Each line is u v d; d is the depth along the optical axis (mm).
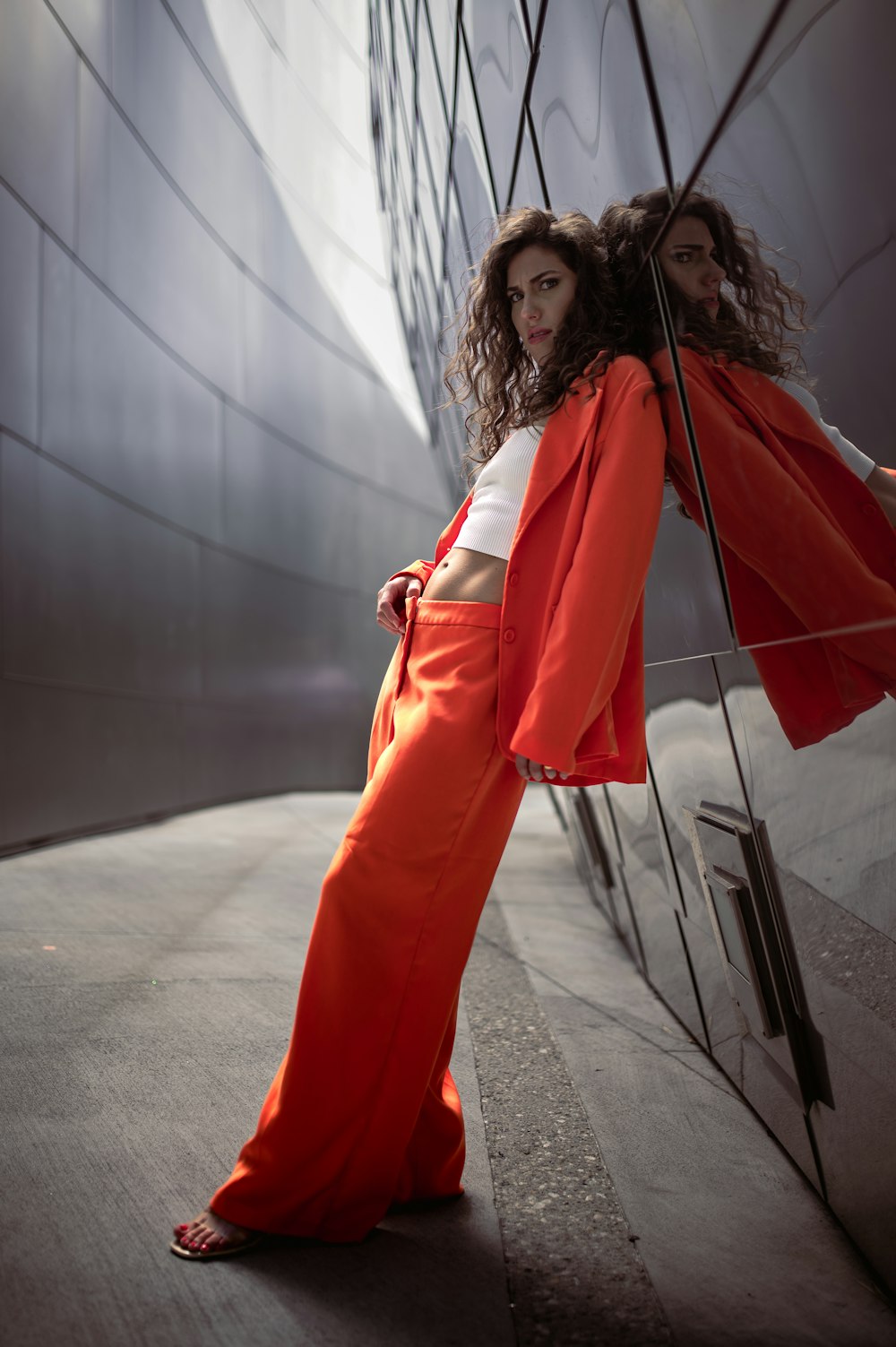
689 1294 1508
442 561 1808
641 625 1658
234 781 9117
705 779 1975
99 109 6668
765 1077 2039
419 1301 1469
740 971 1954
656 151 1484
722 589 1632
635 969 3670
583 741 1548
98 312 6609
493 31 2508
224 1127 2041
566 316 1735
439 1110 1793
